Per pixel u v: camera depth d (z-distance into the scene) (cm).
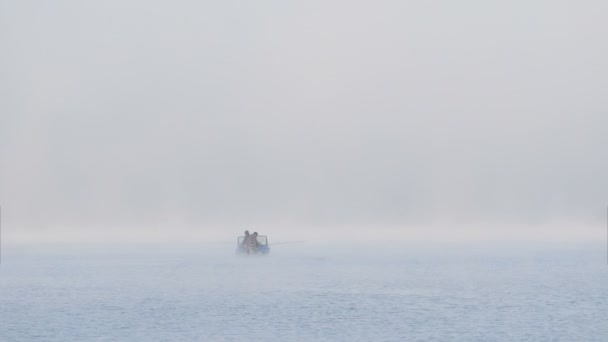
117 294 11912
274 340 7844
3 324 8950
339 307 10175
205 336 8100
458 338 7831
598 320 8850
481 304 10344
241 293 11881
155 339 7950
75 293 12088
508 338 7800
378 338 7888
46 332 8412
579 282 13125
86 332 8394
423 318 9150
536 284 12862
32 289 12744
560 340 7688
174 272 15962
